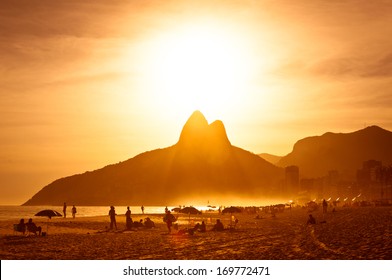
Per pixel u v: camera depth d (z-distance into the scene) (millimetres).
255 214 118812
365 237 36938
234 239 40594
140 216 106750
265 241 38188
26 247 33500
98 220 81250
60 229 55062
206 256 28312
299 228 55750
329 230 47062
